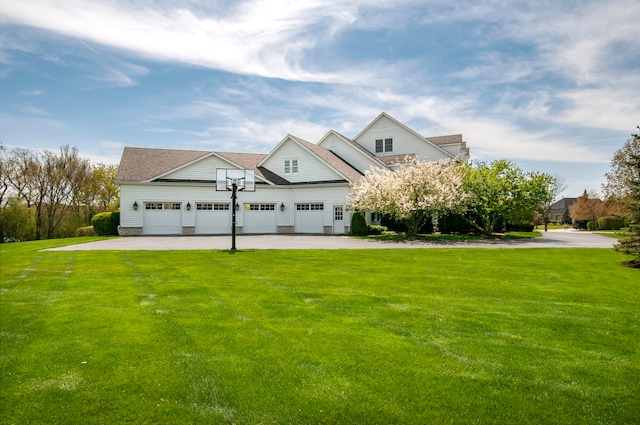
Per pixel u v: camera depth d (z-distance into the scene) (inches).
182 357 187.6
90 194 1518.2
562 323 241.3
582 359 186.4
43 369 175.3
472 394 151.6
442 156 1358.3
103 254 601.6
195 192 1085.1
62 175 1455.5
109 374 169.8
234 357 187.3
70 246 748.6
